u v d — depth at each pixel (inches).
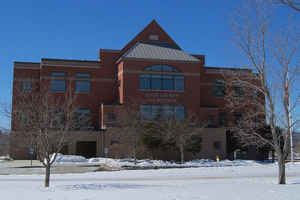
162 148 1679.4
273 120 771.4
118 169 1298.0
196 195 559.5
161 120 1729.8
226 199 517.3
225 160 1779.0
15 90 1615.4
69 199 523.2
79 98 1990.7
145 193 586.6
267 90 767.7
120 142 1676.9
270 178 914.7
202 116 1980.8
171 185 741.3
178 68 1959.9
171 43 2169.0
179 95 1939.0
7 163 1592.0
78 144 1932.8
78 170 1279.5
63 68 1984.5
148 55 1955.0
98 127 1988.2
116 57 2084.2
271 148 1758.1
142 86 1905.8
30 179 949.8
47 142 723.4
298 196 546.0
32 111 823.1
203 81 2171.5
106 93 2034.9
